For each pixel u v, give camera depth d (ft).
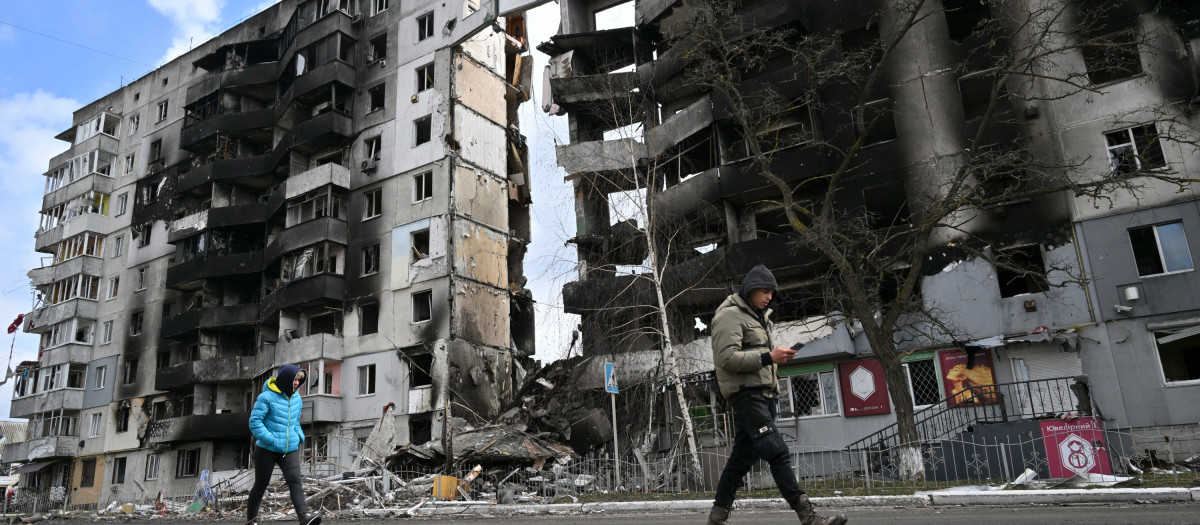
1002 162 61.67
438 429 97.86
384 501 55.83
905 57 80.48
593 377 87.81
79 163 165.58
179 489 124.06
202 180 138.10
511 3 107.34
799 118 88.89
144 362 142.41
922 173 76.23
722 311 17.70
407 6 122.62
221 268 130.52
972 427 55.47
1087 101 70.08
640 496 46.83
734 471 18.04
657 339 88.94
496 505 45.24
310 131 122.01
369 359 109.29
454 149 112.06
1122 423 62.49
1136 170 62.49
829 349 73.67
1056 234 68.69
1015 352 67.82
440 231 108.27
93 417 147.33
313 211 119.44
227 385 129.08
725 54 79.92
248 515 25.31
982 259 71.00
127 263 152.87
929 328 71.15
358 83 124.67
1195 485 32.50
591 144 98.12
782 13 86.58
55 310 155.53
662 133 96.07
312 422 106.32
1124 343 63.93
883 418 71.77
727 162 89.15
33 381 157.69
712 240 95.04
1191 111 66.03
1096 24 71.10
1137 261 66.64
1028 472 38.93
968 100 78.48
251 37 147.02
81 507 139.64
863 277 65.92
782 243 80.28
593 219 102.17
